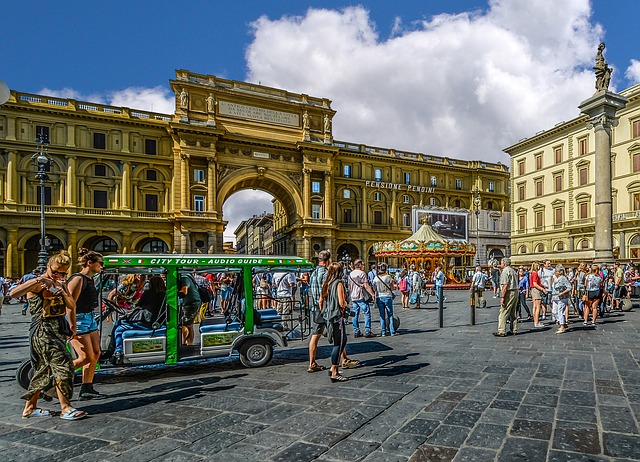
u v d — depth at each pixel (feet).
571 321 43.11
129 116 141.28
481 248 161.07
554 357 25.93
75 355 21.21
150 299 24.02
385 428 14.82
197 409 17.19
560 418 15.55
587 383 20.07
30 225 126.93
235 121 153.07
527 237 178.29
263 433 14.52
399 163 189.88
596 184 60.39
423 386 19.98
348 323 45.70
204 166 146.61
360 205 180.75
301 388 20.08
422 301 73.26
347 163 181.06
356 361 24.57
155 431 14.88
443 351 28.48
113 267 22.06
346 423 15.33
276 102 159.43
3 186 125.59
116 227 136.77
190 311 25.32
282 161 160.56
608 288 50.98
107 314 24.02
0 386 21.79
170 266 23.16
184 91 144.05
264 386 20.54
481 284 60.64
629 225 134.41
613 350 27.91
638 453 12.66
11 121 126.41
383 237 182.91
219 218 148.97
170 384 21.22
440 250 108.17
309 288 31.60
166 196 144.77
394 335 36.65
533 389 19.20
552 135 166.50
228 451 13.15
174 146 143.33
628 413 15.99
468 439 13.80
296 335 28.25
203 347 23.77
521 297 45.88
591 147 149.79
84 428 15.31
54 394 17.24
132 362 22.29
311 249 161.48
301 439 13.98
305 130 163.53
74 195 132.57
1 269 124.06
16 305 86.02
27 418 16.44
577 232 153.48
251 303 24.88
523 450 12.95
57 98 133.18
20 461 12.68
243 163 153.99
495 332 35.70
